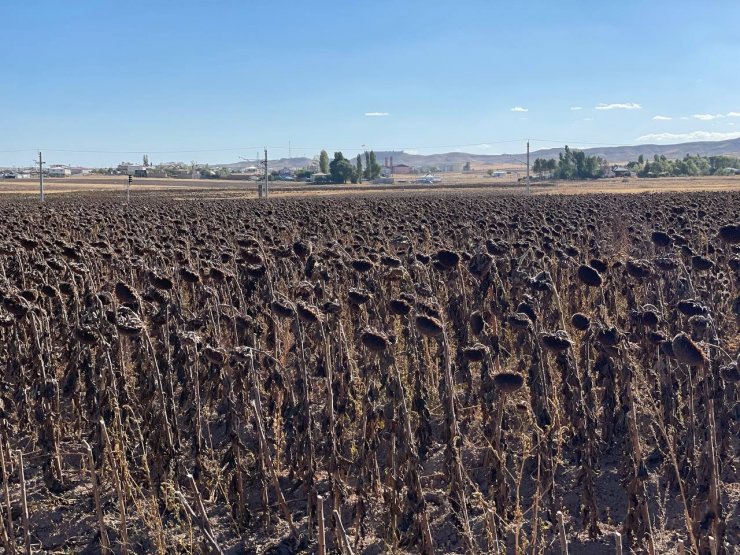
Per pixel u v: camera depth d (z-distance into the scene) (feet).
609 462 30.35
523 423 29.04
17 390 32.63
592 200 157.28
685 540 24.53
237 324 33.78
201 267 46.98
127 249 56.34
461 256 43.24
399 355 34.14
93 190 427.33
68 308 38.73
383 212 106.93
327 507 27.91
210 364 33.99
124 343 38.27
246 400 30.50
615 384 31.04
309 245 39.75
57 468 29.50
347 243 69.41
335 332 33.71
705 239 61.26
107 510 28.02
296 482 29.04
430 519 26.68
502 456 25.34
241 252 40.22
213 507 28.35
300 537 26.27
